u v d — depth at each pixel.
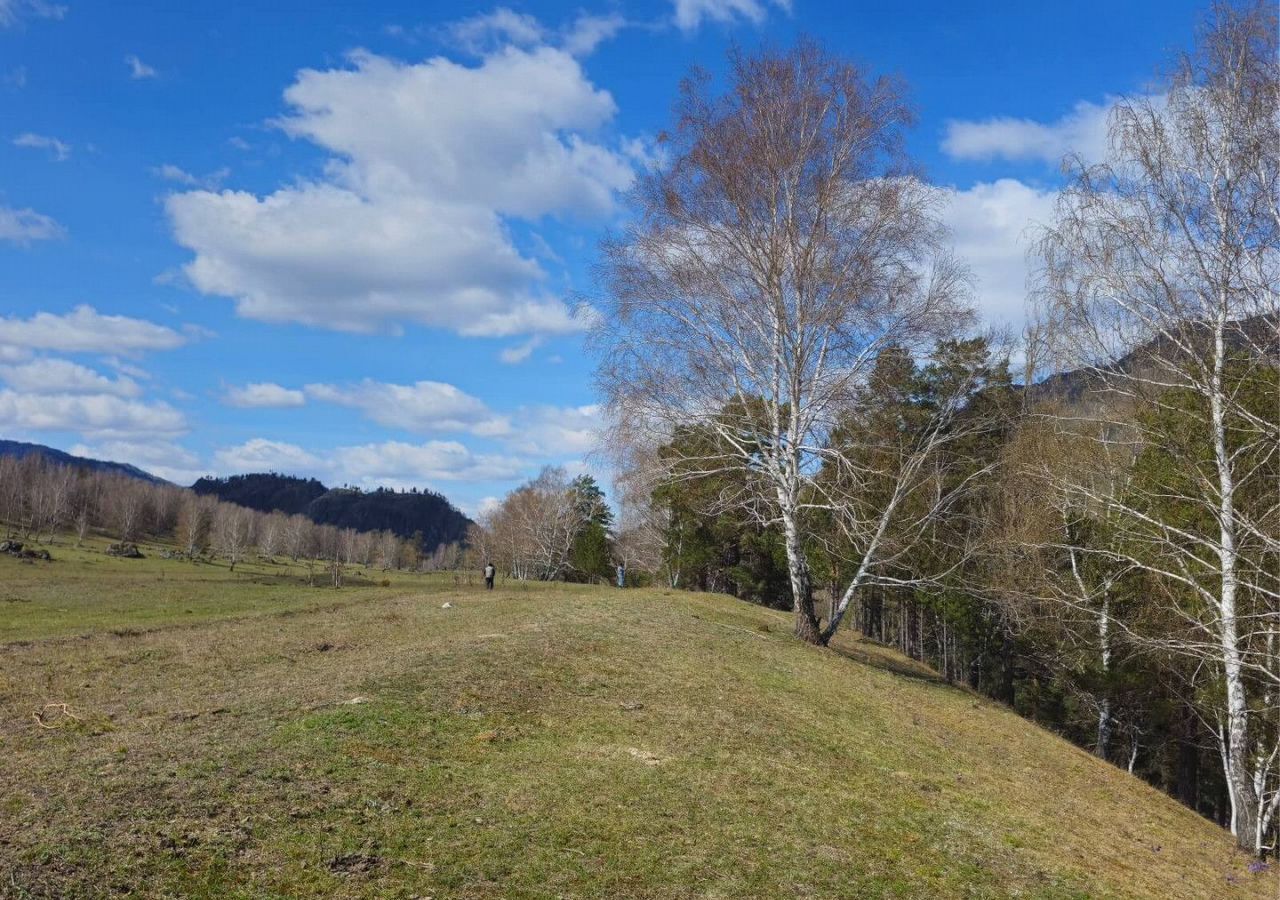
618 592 33.12
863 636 36.72
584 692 13.70
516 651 15.88
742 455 24.05
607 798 9.08
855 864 8.55
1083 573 27.80
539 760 10.05
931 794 11.94
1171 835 14.71
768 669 18.61
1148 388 17.19
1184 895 10.71
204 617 23.55
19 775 7.73
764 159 21.77
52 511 83.94
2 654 16.08
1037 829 11.59
